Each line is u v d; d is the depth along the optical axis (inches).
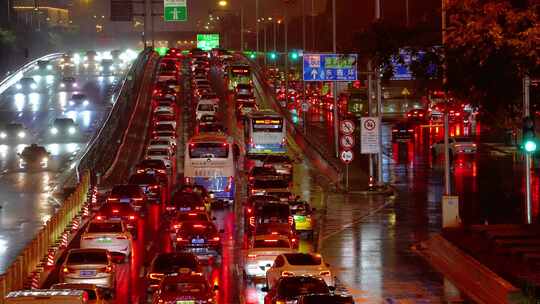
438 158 5482.3
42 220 3607.3
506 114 2048.5
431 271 2519.7
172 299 1870.1
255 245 2456.9
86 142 6215.6
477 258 2391.7
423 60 2042.3
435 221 3390.7
